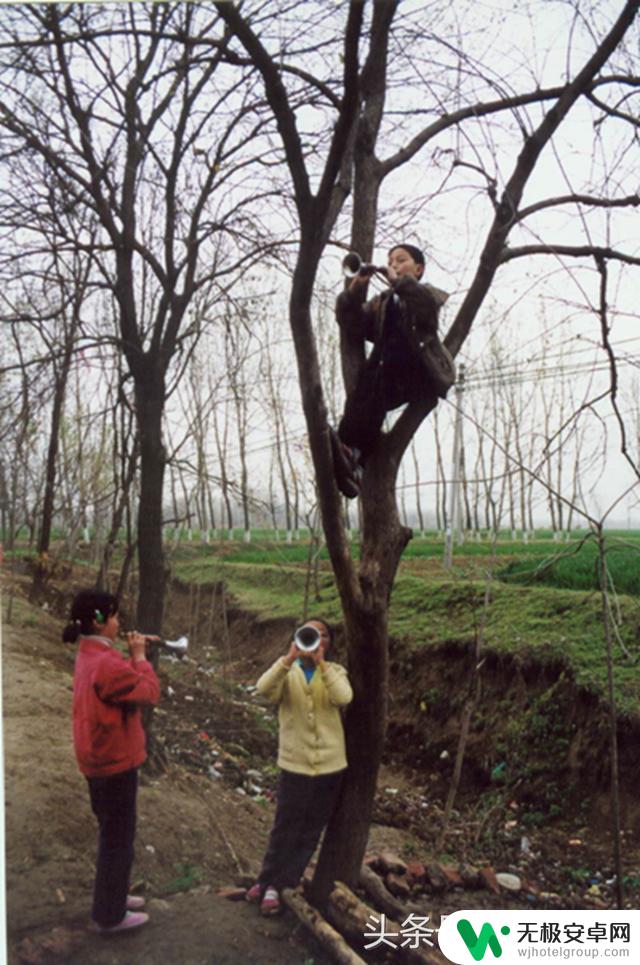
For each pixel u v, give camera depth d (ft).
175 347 21.07
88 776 13.32
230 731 29.09
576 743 24.31
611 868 20.70
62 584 42.50
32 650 30.60
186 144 20.44
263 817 21.54
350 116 11.83
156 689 13.37
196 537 80.38
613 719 16.19
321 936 13.32
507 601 32.09
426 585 36.86
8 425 17.95
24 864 15.07
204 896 15.17
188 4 18.52
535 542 66.18
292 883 14.49
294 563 54.85
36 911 13.98
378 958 14.08
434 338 13.61
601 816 22.67
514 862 21.53
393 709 31.48
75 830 16.39
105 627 13.58
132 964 12.69
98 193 19.11
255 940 13.58
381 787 27.86
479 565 43.93
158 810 18.37
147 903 14.70
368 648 14.74
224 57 16.94
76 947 13.07
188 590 53.98
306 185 12.24
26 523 41.60
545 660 26.78
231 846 17.95
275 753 28.60
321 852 15.07
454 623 32.50
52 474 38.60
